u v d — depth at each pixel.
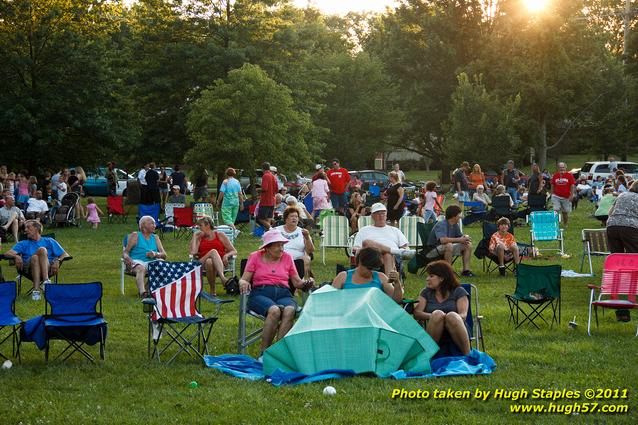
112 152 38.78
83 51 35.41
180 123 39.31
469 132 49.62
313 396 8.13
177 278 10.52
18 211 23.69
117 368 9.40
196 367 9.46
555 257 19.61
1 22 34.69
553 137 64.81
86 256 20.36
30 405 7.96
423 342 9.02
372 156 62.78
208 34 41.66
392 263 12.95
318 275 16.97
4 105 34.12
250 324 11.98
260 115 35.25
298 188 39.56
